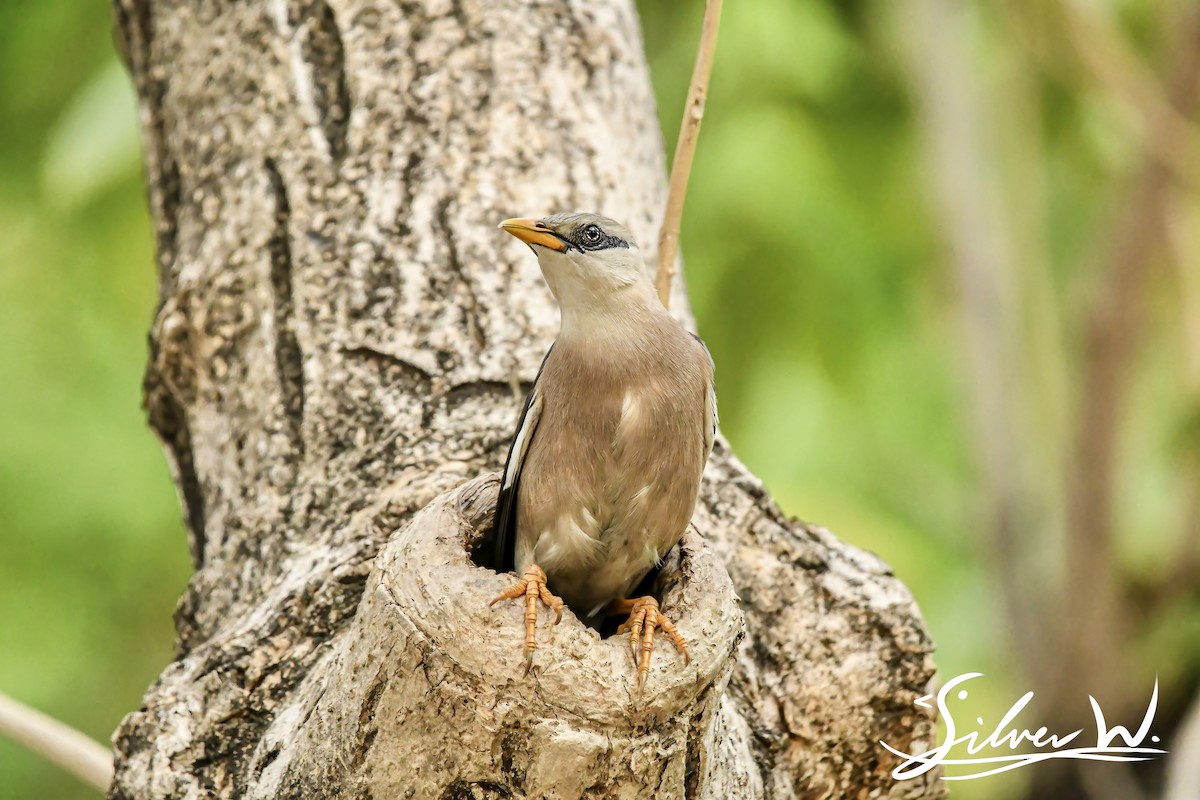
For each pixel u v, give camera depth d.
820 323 13.47
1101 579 12.73
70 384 14.34
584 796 5.28
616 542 6.54
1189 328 13.46
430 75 8.04
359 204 7.75
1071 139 15.28
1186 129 12.09
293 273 7.69
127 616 14.30
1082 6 12.20
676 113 13.61
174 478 8.17
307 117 7.97
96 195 13.52
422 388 7.32
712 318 13.47
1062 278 15.69
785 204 13.12
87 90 12.31
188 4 8.52
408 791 5.42
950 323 13.80
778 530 7.34
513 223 6.84
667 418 6.50
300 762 5.83
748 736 6.79
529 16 8.33
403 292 7.54
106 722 14.16
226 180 8.02
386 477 7.06
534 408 6.60
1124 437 12.82
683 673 5.34
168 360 7.88
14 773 14.23
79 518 13.73
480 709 5.22
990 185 13.62
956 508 14.80
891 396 14.13
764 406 13.45
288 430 7.42
